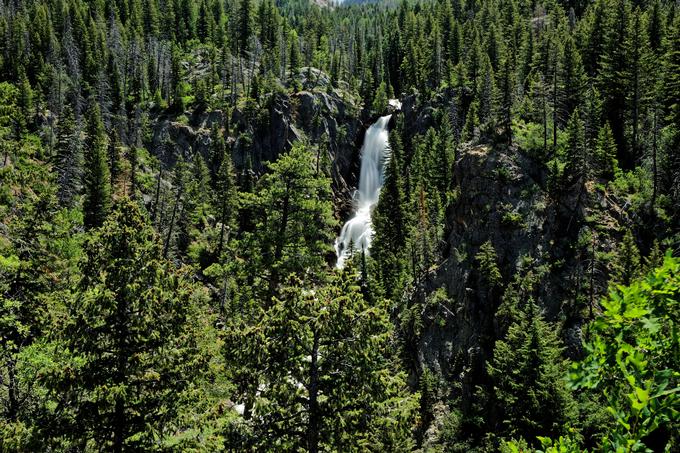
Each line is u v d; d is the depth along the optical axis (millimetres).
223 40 145625
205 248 78125
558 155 51094
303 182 22141
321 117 113812
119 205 15320
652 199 47000
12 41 109500
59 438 13391
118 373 14047
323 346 14359
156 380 14391
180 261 72438
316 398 13938
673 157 49000
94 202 65375
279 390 13375
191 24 151375
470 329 45906
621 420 4793
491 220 50031
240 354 13695
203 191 90750
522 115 61188
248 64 138250
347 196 106375
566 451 5980
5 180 22750
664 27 76125
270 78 117250
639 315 5156
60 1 130875
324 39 162375
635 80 56844
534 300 43375
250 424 13859
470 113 73438
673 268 5238
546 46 81375
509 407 33812
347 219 101938
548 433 29422
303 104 114938
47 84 102688
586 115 54938
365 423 13805
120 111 103875
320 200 23375
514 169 51719
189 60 134750
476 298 46812
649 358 5383
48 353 17328
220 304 46719
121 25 137125
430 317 49781
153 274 14953
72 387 13383
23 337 18531
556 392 29906
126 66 123562
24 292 19781
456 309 48219
